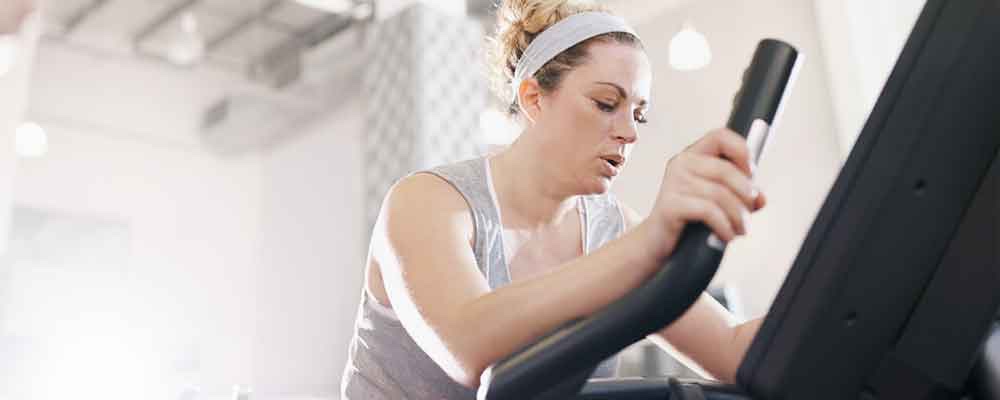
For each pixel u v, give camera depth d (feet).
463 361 2.31
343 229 28.22
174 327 29.14
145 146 29.40
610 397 2.20
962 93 1.64
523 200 3.54
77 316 27.73
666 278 1.76
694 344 3.22
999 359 1.76
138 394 28.12
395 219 2.95
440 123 17.24
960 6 1.65
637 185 19.95
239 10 26.23
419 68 17.30
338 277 28.04
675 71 19.85
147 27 27.48
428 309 2.58
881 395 1.70
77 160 28.27
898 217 1.64
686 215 1.76
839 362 1.67
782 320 1.68
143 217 29.12
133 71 29.04
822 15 17.17
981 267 1.65
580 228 3.78
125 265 28.58
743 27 18.79
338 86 28.55
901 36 15.57
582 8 3.59
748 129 1.78
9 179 13.61
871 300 1.66
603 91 3.38
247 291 30.53
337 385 27.30
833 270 1.64
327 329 28.07
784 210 17.37
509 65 3.79
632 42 3.47
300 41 28.12
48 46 27.61
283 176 30.66
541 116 3.51
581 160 3.46
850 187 1.66
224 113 28.27
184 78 29.76
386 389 3.45
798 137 17.34
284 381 28.81
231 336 29.94
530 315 2.11
